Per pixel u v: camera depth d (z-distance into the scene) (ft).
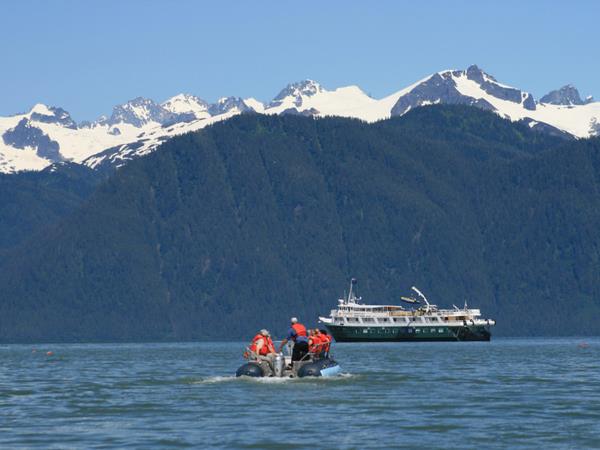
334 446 193.88
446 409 247.29
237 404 258.16
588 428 215.31
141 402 266.98
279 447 192.95
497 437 203.82
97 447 193.26
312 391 291.38
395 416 233.76
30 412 246.47
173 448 192.03
